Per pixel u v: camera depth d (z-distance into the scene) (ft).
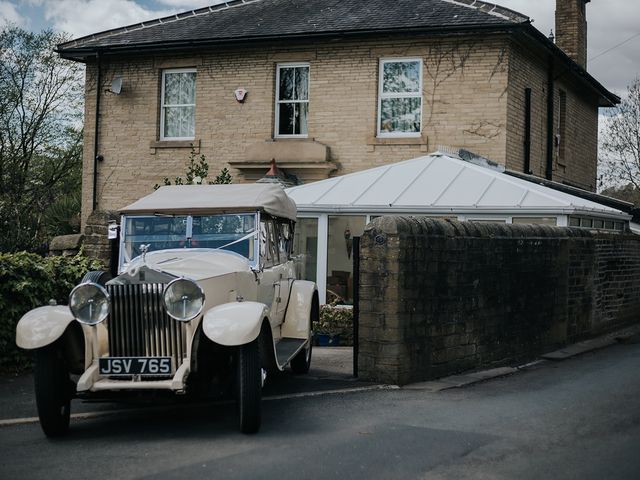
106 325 22.40
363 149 58.70
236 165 60.03
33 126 101.45
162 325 22.12
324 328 43.75
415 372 30.30
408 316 29.89
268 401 26.94
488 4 58.03
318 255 47.47
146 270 22.65
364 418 24.02
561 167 70.79
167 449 20.54
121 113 65.00
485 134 56.18
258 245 27.20
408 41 57.82
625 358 38.24
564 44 77.97
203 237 27.45
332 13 62.85
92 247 39.83
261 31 60.70
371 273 29.81
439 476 17.83
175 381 21.21
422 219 31.27
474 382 30.76
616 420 23.45
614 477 17.66
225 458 19.44
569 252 42.86
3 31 98.17
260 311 21.94
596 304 47.37
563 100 71.36
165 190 29.99
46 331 21.61
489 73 56.18
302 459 19.26
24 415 25.02
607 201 62.90
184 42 61.21
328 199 47.85
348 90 59.16
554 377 32.32
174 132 64.49
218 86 62.44
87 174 65.87
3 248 66.08
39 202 85.87
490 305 35.04
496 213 45.06
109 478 17.90
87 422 24.49
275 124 61.41
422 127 57.57
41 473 18.42
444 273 31.81
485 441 20.98
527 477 17.74
